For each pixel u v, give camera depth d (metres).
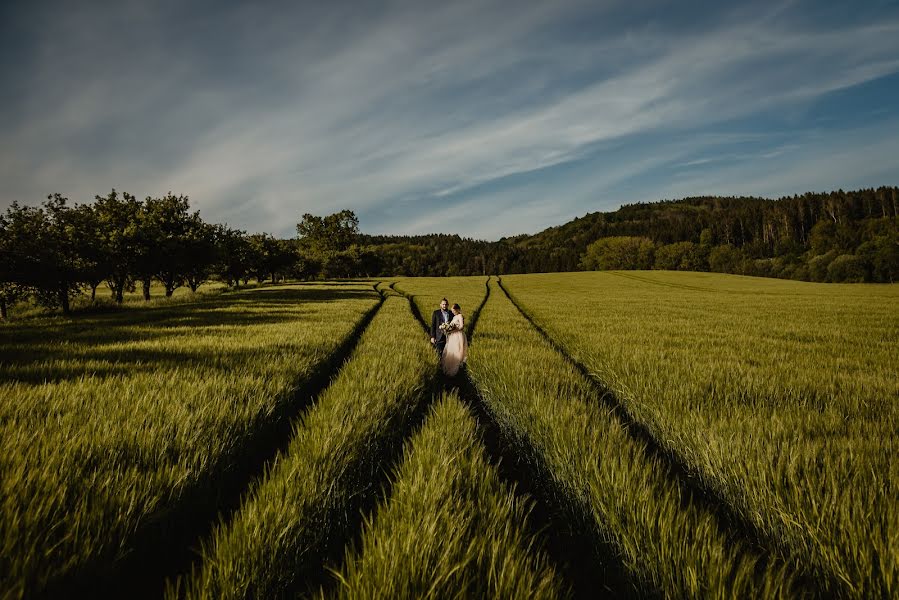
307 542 2.62
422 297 32.66
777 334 13.05
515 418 5.10
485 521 2.70
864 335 12.85
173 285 32.53
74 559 2.08
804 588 2.23
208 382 5.57
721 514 3.34
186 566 2.59
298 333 11.52
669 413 4.92
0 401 4.45
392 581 2.04
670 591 2.28
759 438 3.88
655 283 60.56
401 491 3.01
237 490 3.58
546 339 13.09
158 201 30.06
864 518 2.53
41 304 19.50
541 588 2.08
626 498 2.88
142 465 3.19
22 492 2.54
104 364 6.84
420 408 6.06
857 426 4.33
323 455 3.58
